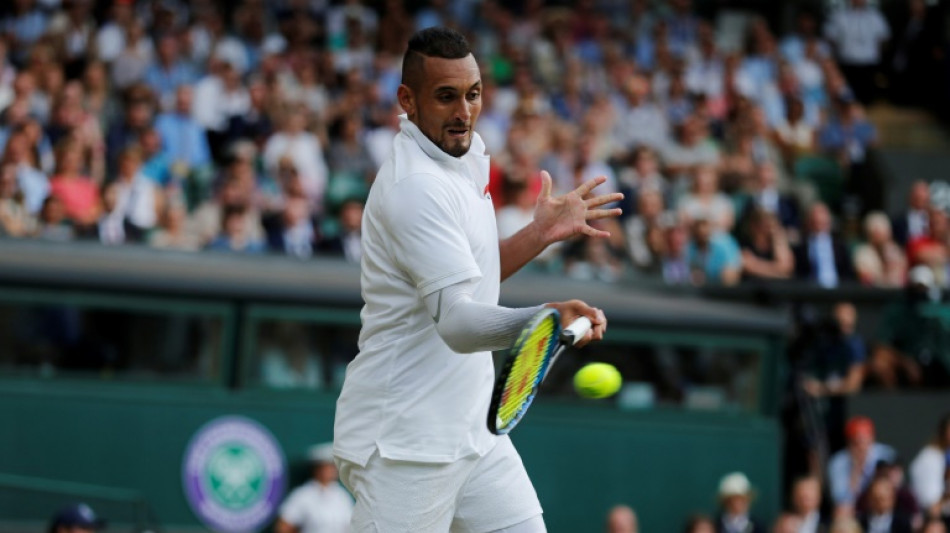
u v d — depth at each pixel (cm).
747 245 5516
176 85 6047
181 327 3953
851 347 4812
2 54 5703
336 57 6556
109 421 3859
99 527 3272
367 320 1728
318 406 4012
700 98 6719
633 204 5694
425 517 1698
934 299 4944
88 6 6259
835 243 5662
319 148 5728
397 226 1645
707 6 7956
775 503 4353
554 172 5772
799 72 7331
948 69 7931
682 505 4281
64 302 3862
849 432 4541
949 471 4534
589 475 4216
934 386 4878
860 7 7981
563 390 4244
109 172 5394
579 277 4738
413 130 1686
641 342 4297
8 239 4112
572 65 6669
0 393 3784
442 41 1662
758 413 4388
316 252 4934
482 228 1702
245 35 6556
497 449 1762
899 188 7350
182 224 4903
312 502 3888
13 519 3762
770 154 6656
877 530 4366
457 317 1608
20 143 4862
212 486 3909
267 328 4012
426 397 1689
